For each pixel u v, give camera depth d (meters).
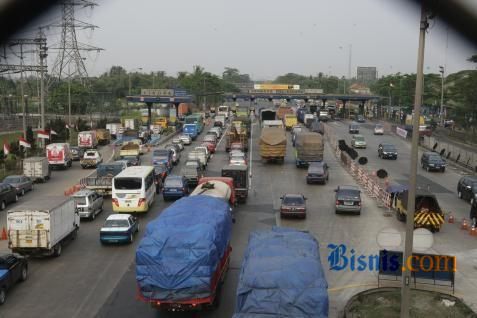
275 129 59.00
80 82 138.75
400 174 50.66
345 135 89.12
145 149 69.12
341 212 34.12
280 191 41.81
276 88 149.12
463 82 83.94
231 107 146.38
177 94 105.50
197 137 84.88
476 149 66.31
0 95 127.19
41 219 24.20
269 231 18.94
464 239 28.19
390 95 139.88
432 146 72.25
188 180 43.34
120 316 18.23
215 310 18.58
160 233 17.28
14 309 18.91
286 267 14.70
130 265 23.94
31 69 67.19
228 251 21.16
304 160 53.00
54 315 18.36
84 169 54.72
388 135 91.38
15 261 21.19
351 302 18.61
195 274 16.73
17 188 39.75
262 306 13.46
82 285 21.34
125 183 33.69
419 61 16.25
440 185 45.41
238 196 36.66
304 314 13.32
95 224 32.00
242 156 55.06
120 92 178.00
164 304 16.83
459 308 18.27
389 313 17.70
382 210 35.00
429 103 116.75
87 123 98.81
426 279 21.14
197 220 18.53
